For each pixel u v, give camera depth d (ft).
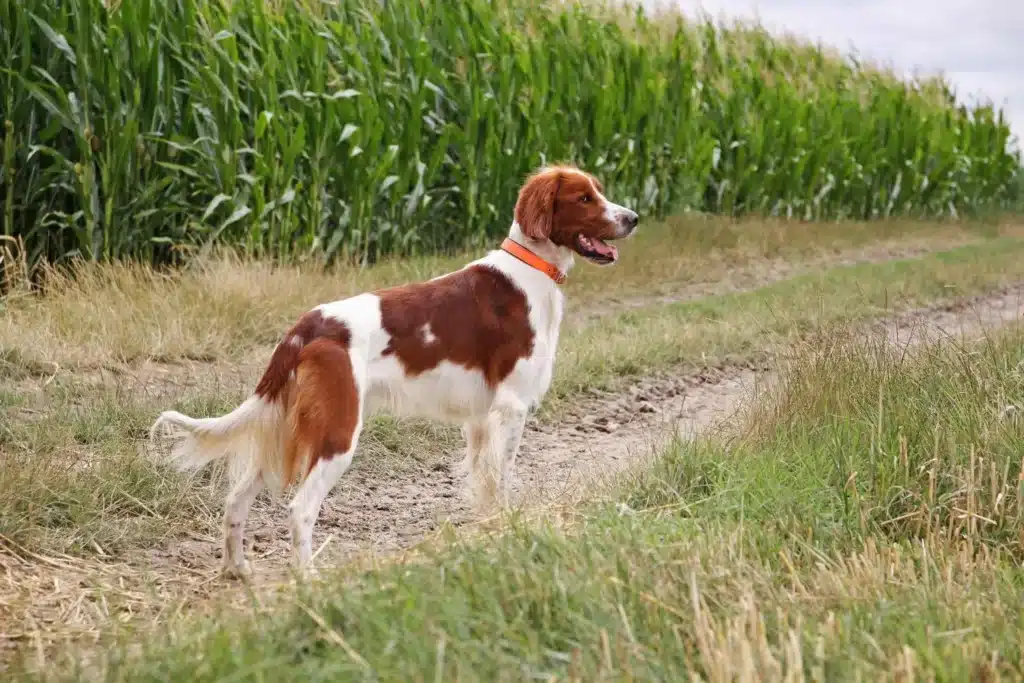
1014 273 40.60
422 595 9.57
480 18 39.83
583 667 8.57
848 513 13.43
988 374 17.48
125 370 22.17
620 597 9.71
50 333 23.03
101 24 29.19
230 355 24.30
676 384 24.70
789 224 50.21
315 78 33.19
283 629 9.40
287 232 32.17
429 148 38.01
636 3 50.72
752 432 17.04
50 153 26.96
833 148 55.98
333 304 13.60
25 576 12.62
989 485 13.91
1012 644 9.61
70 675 9.13
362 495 16.89
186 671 8.61
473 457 15.16
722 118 51.24
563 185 14.90
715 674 8.44
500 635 9.20
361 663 8.43
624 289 36.22
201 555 14.03
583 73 43.16
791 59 60.44
